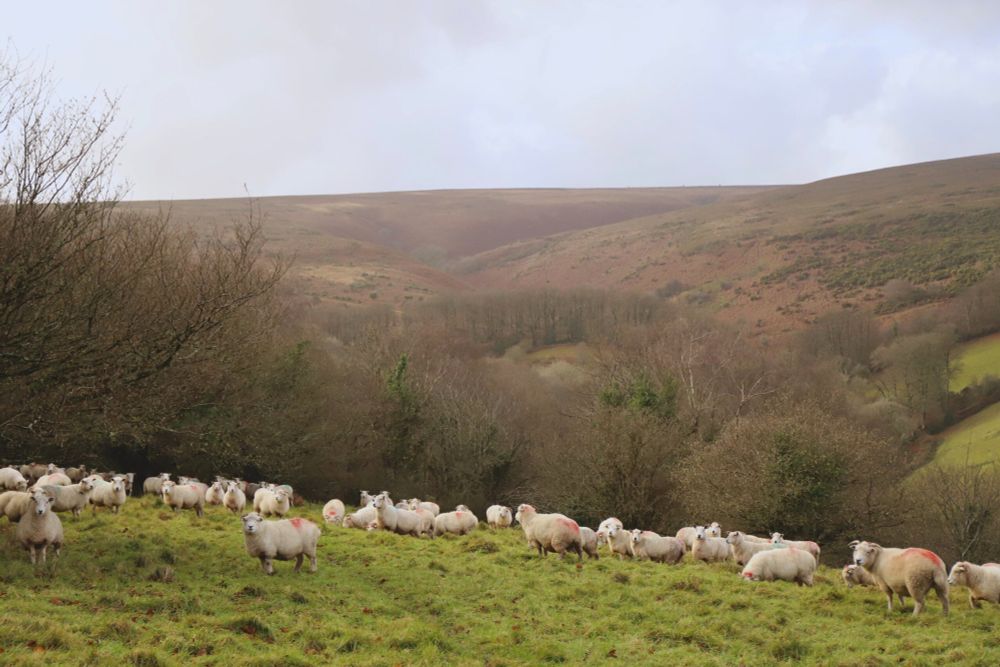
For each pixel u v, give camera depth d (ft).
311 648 41.96
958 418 251.80
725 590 61.36
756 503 111.55
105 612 43.32
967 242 445.37
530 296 390.01
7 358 53.83
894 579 56.65
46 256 52.39
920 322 318.65
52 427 60.54
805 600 59.31
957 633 50.80
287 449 136.05
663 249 636.48
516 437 183.21
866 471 113.50
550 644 45.85
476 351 323.98
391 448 170.19
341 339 308.81
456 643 45.73
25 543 51.01
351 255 620.08
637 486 132.26
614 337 295.69
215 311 63.05
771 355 283.18
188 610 45.37
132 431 72.38
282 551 56.49
